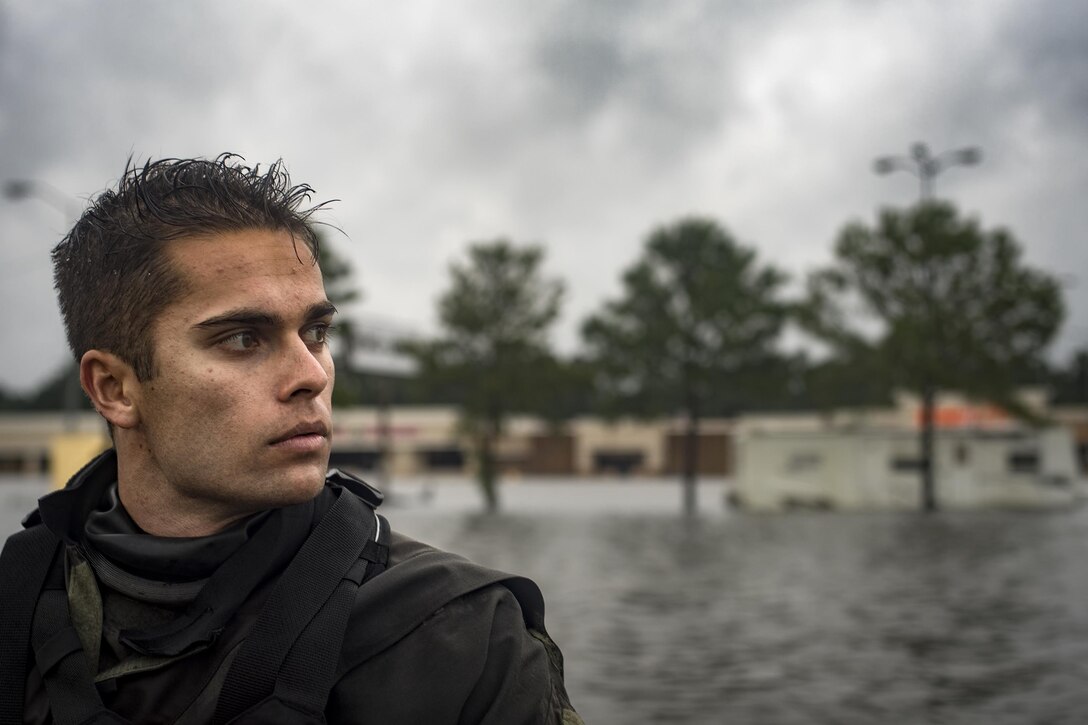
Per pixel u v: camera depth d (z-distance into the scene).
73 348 0.93
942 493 30.08
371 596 0.87
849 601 9.67
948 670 6.41
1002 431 30.20
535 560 13.95
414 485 55.47
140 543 0.88
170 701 0.85
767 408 67.62
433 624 0.87
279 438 0.86
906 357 27.44
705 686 5.97
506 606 0.91
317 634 0.85
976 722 5.11
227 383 0.85
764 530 20.75
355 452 67.62
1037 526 21.41
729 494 33.88
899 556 14.43
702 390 30.45
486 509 31.58
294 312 0.87
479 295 32.25
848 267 27.80
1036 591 10.30
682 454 66.06
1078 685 5.91
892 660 6.76
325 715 0.84
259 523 0.90
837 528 21.22
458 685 0.84
